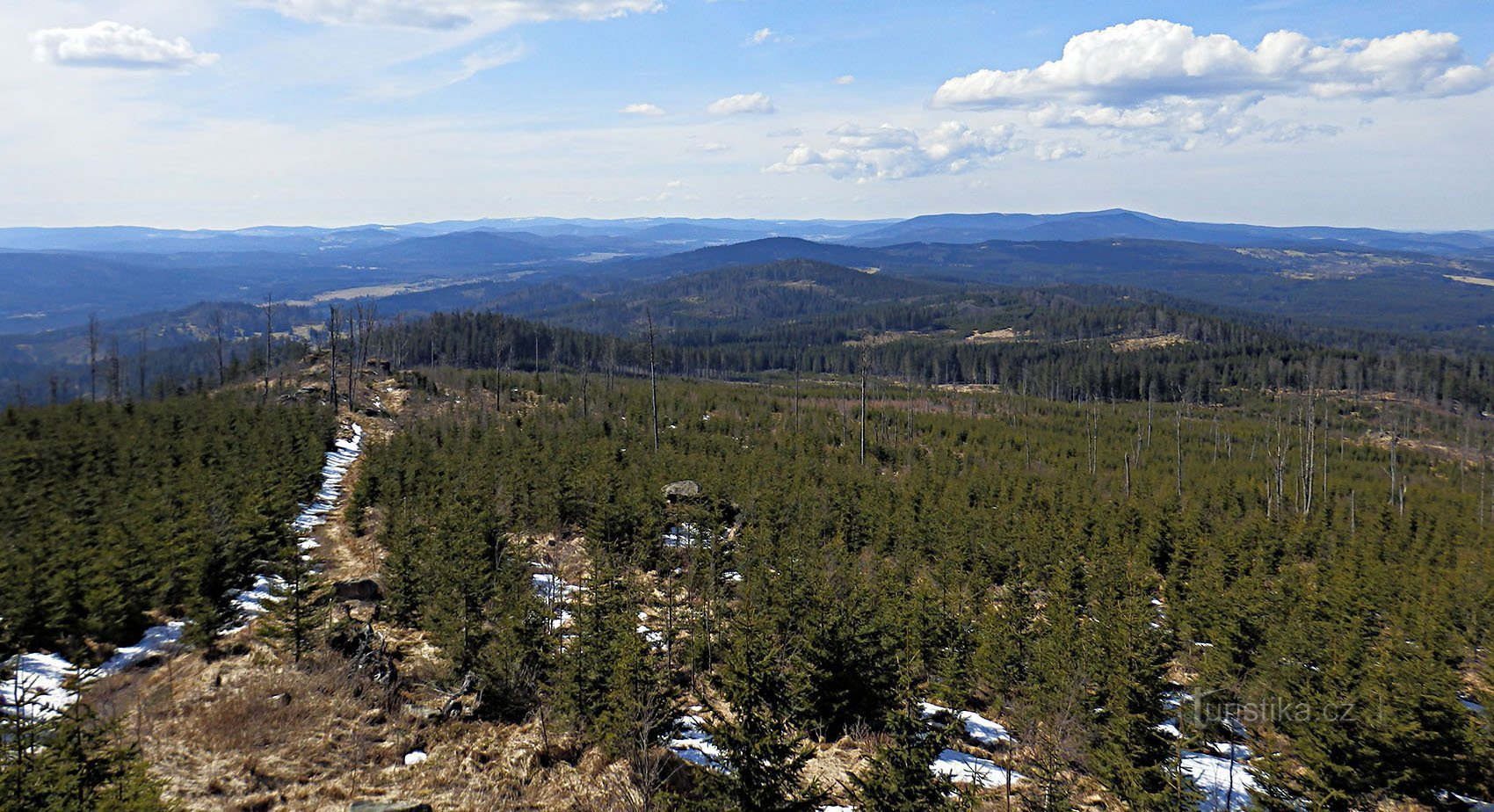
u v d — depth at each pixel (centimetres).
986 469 8681
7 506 4019
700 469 6838
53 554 3203
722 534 4841
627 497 5116
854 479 7038
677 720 2553
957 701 3092
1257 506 8238
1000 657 3238
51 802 1581
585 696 2416
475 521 4109
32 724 1783
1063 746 2608
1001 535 5572
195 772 2072
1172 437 13162
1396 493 9756
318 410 8294
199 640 2944
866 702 2712
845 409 13275
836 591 3369
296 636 2831
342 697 2572
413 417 9619
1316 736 2459
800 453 8712
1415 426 16900
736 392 14300
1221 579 4681
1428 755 2438
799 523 5422
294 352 13788
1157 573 5666
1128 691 2631
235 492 4612
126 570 3150
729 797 1883
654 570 4725
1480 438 15650
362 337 12688
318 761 2208
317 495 6034
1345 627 3638
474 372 13625
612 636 2642
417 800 2044
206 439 6038
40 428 6075
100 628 2939
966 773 2583
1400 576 5375
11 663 2612
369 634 3011
